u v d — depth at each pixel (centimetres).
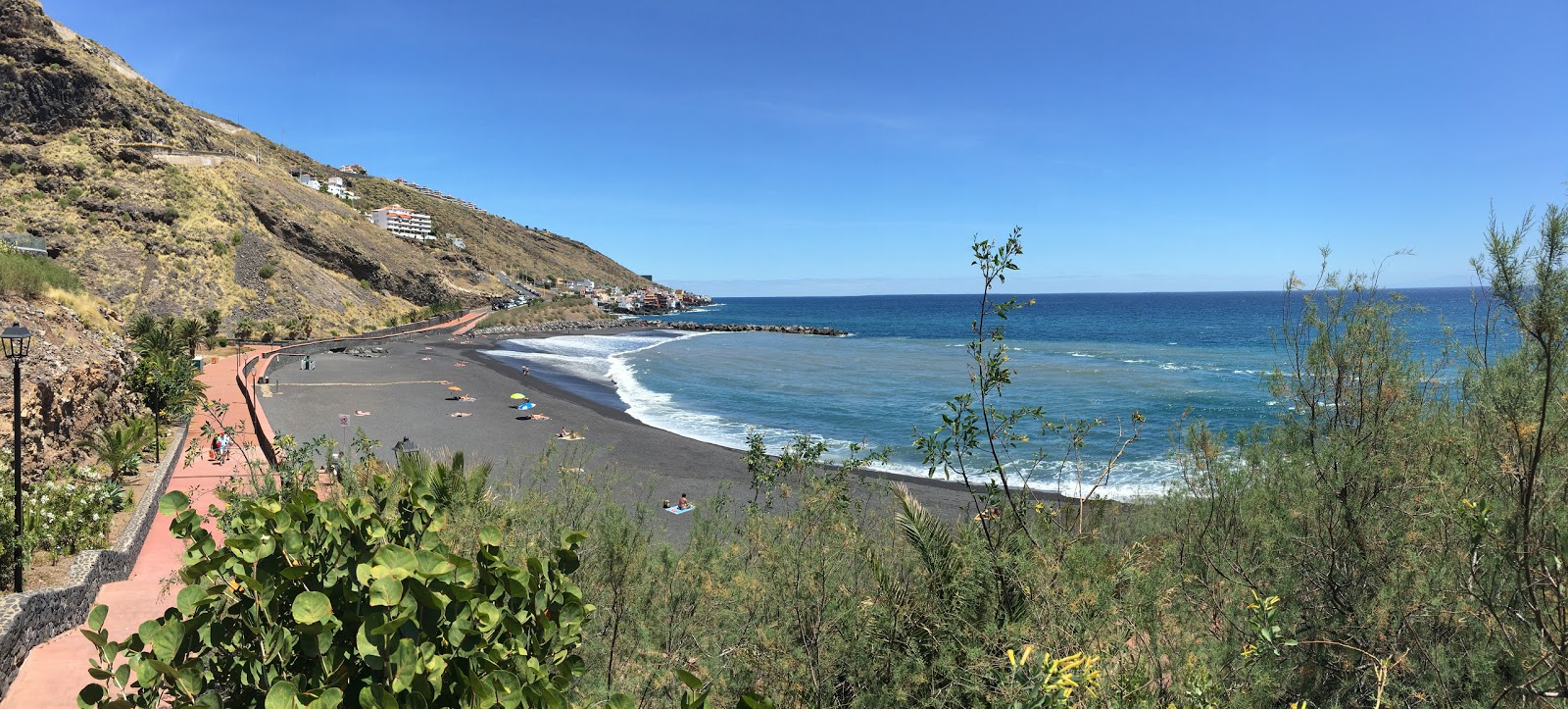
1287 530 464
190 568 263
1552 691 297
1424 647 360
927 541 468
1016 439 476
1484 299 414
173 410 1914
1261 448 564
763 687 423
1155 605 365
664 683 443
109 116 6825
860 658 426
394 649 251
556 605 326
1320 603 436
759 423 3253
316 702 234
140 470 1455
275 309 6106
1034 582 386
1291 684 377
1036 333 9094
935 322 13825
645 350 7012
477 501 645
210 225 6359
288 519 278
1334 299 532
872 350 7338
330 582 277
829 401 3888
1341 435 491
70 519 941
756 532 532
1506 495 376
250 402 2788
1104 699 288
